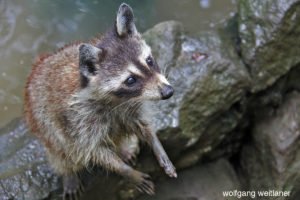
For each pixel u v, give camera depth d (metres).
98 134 5.11
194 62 6.16
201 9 7.85
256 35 6.28
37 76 5.30
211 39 6.42
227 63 6.12
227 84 6.03
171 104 5.84
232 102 6.05
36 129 5.35
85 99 4.93
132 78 4.82
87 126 5.04
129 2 8.08
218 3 7.89
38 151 5.89
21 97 7.27
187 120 5.84
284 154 6.12
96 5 8.16
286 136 6.20
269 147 6.22
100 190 5.50
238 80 6.06
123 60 4.84
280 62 6.25
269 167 6.17
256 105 6.32
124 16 4.95
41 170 5.63
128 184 5.57
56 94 5.02
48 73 5.19
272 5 6.32
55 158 5.35
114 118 5.16
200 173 6.14
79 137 5.05
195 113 5.89
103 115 5.07
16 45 7.83
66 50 5.28
